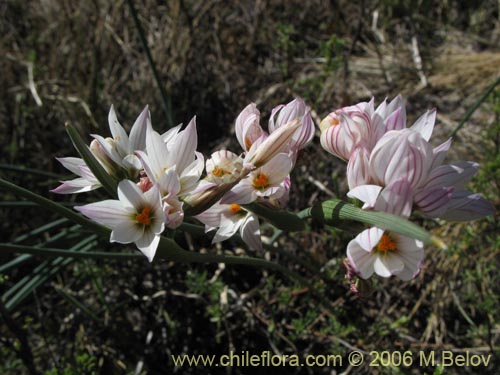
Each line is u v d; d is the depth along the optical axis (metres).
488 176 0.27
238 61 0.37
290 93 0.35
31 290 0.24
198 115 0.35
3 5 0.41
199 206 0.15
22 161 0.35
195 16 0.38
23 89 0.37
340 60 0.32
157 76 0.27
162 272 0.29
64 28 0.39
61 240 0.25
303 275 0.29
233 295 0.28
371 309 0.27
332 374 0.26
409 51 0.36
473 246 0.28
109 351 0.28
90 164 0.14
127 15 0.39
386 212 0.13
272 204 0.16
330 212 0.14
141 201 0.14
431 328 0.26
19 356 0.24
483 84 0.33
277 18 0.38
